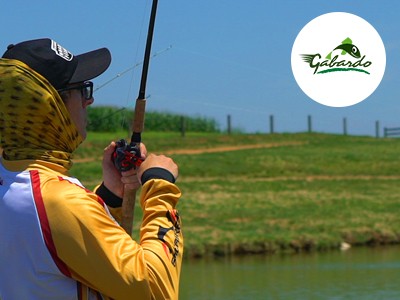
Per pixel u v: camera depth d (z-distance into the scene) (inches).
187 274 829.8
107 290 108.1
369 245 1124.5
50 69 116.0
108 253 107.9
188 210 1355.8
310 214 1330.0
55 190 109.7
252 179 1763.0
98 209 110.5
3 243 109.9
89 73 120.6
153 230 115.3
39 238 108.2
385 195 1552.7
